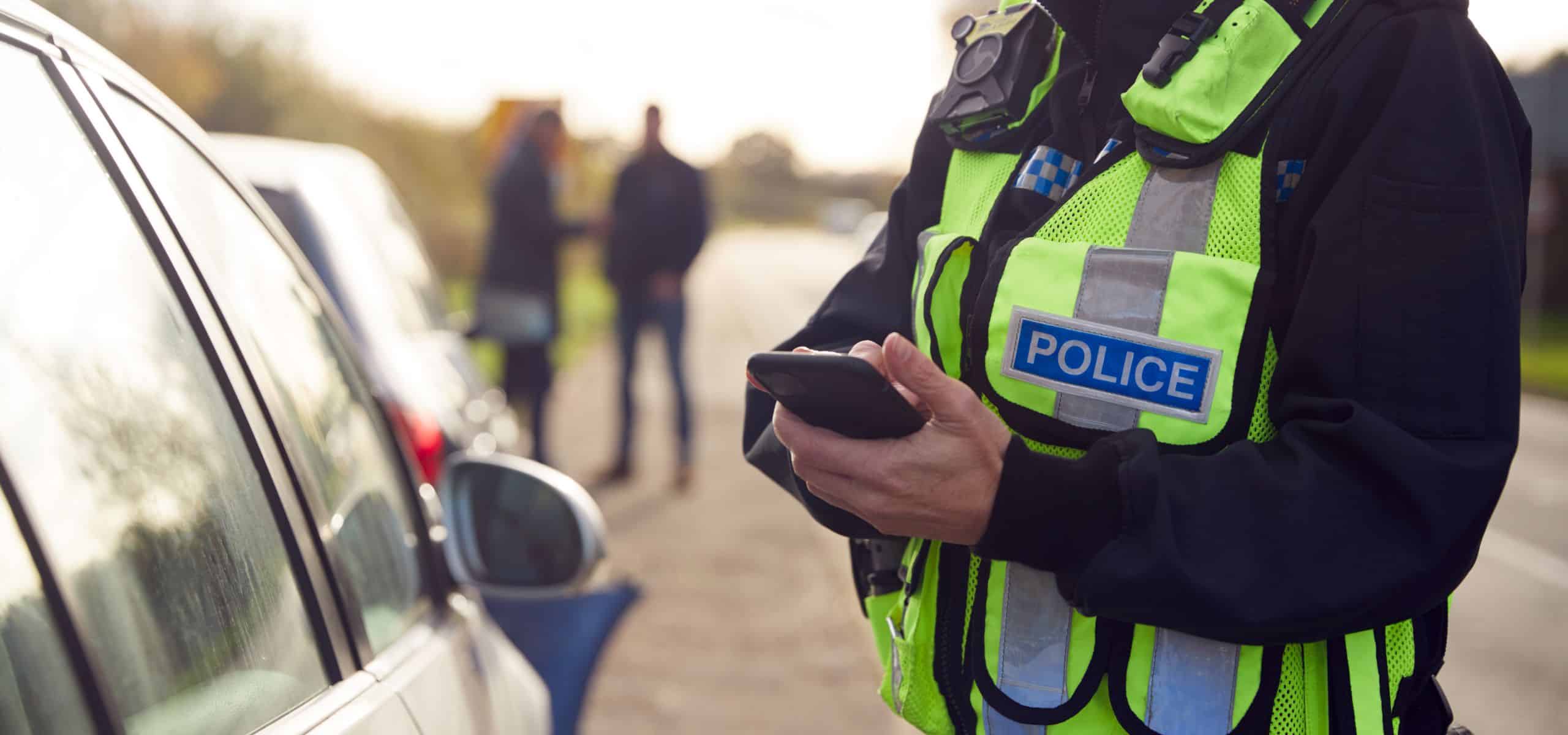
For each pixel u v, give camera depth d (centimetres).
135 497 107
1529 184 119
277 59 1784
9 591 90
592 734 374
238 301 142
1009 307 115
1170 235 113
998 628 117
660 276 752
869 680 430
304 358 159
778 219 12250
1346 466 103
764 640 471
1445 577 103
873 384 103
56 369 102
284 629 124
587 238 716
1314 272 106
